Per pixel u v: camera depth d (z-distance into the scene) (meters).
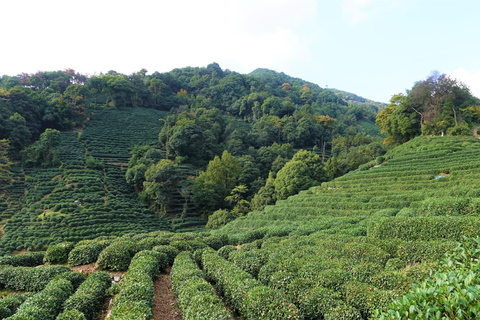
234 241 26.12
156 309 12.70
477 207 18.16
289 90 186.88
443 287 5.23
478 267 5.95
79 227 44.34
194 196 60.97
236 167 70.19
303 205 39.78
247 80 160.25
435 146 51.88
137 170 62.44
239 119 129.62
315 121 117.38
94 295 12.50
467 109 60.44
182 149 79.56
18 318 10.14
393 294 8.99
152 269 15.70
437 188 32.09
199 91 149.00
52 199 51.03
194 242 22.33
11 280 15.12
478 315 4.44
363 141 102.81
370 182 42.91
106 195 57.62
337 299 9.98
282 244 19.17
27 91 84.69
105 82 111.88
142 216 54.34
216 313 9.52
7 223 43.03
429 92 64.25
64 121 83.94
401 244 14.09
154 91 125.75
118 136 87.50
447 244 12.62
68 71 120.31
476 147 46.69
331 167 67.88
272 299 10.08
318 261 13.84
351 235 18.91
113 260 17.47
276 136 107.38
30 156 62.62
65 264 18.92
